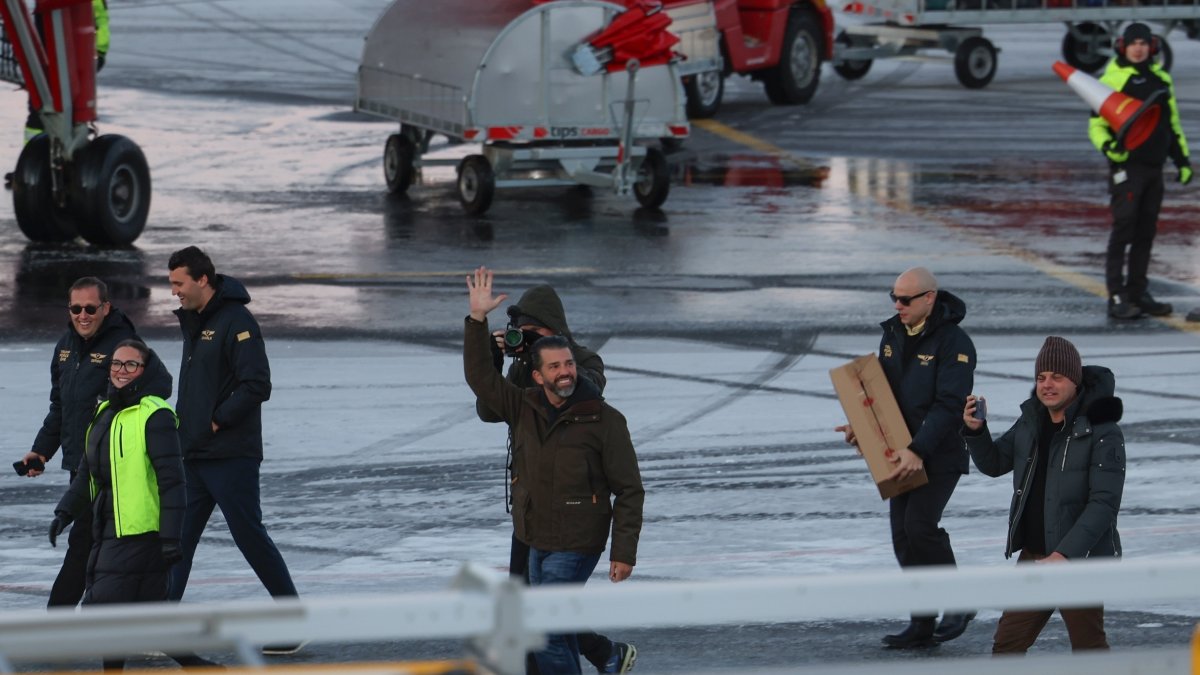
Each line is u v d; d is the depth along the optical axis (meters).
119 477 24.14
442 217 73.69
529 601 9.55
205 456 27.30
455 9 75.25
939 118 105.06
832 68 127.81
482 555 32.59
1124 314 54.75
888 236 69.19
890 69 129.38
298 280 59.97
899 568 29.89
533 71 72.62
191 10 148.25
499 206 76.94
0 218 71.75
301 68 121.75
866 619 28.80
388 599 9.58
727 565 31.64
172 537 24.02
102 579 24.22
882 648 27.23
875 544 33.06
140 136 93.44
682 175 85.19
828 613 9.88
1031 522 23.86
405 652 27.59
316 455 39.72
